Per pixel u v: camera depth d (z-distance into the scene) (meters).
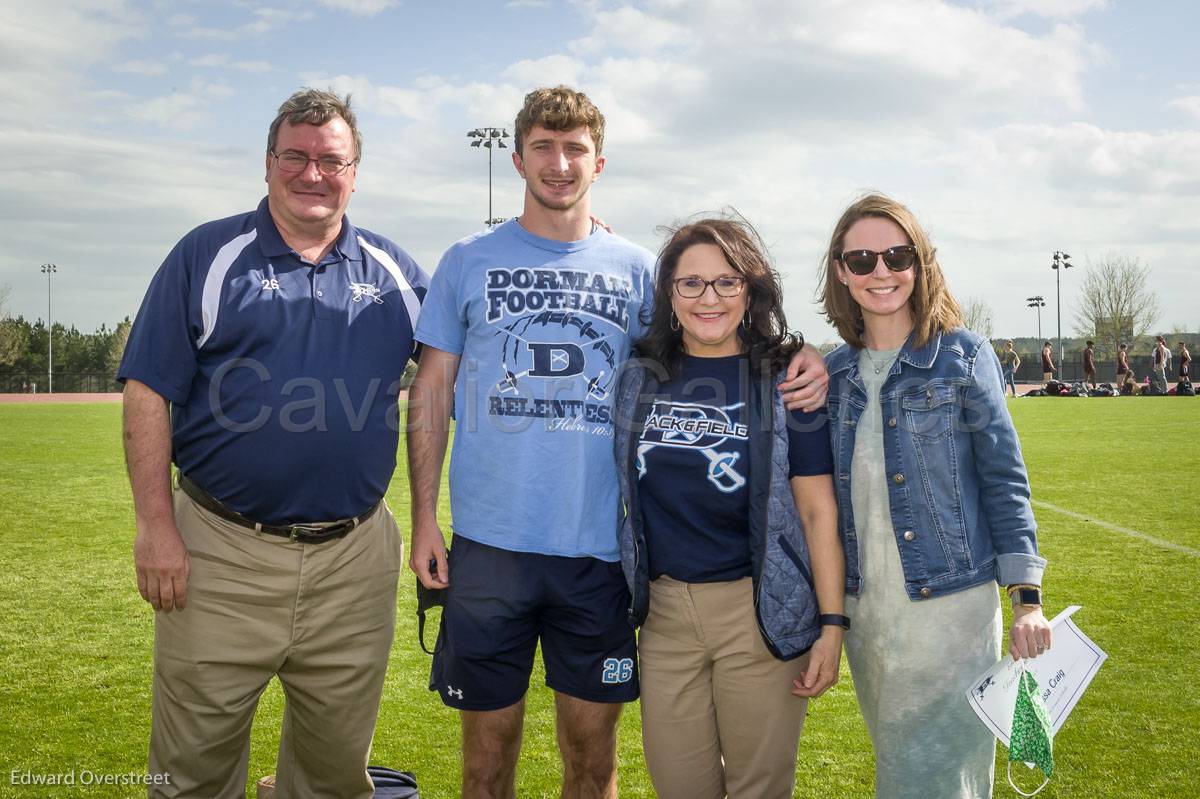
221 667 2.97
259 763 3.92
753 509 2.72
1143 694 4.41
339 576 3.05
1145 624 5.52
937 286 2.71
